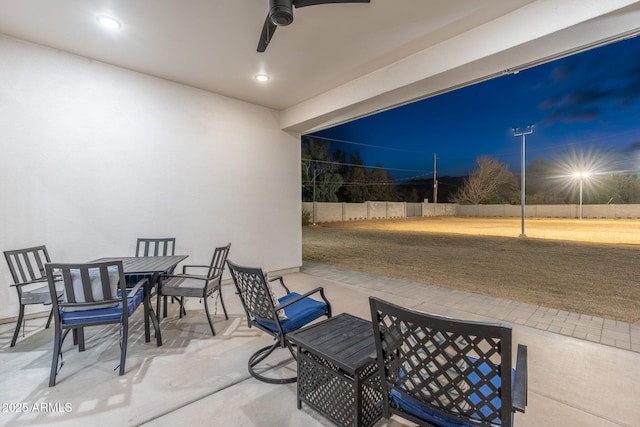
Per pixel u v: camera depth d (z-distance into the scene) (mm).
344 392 1533
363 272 5504
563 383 2023
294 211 5445
